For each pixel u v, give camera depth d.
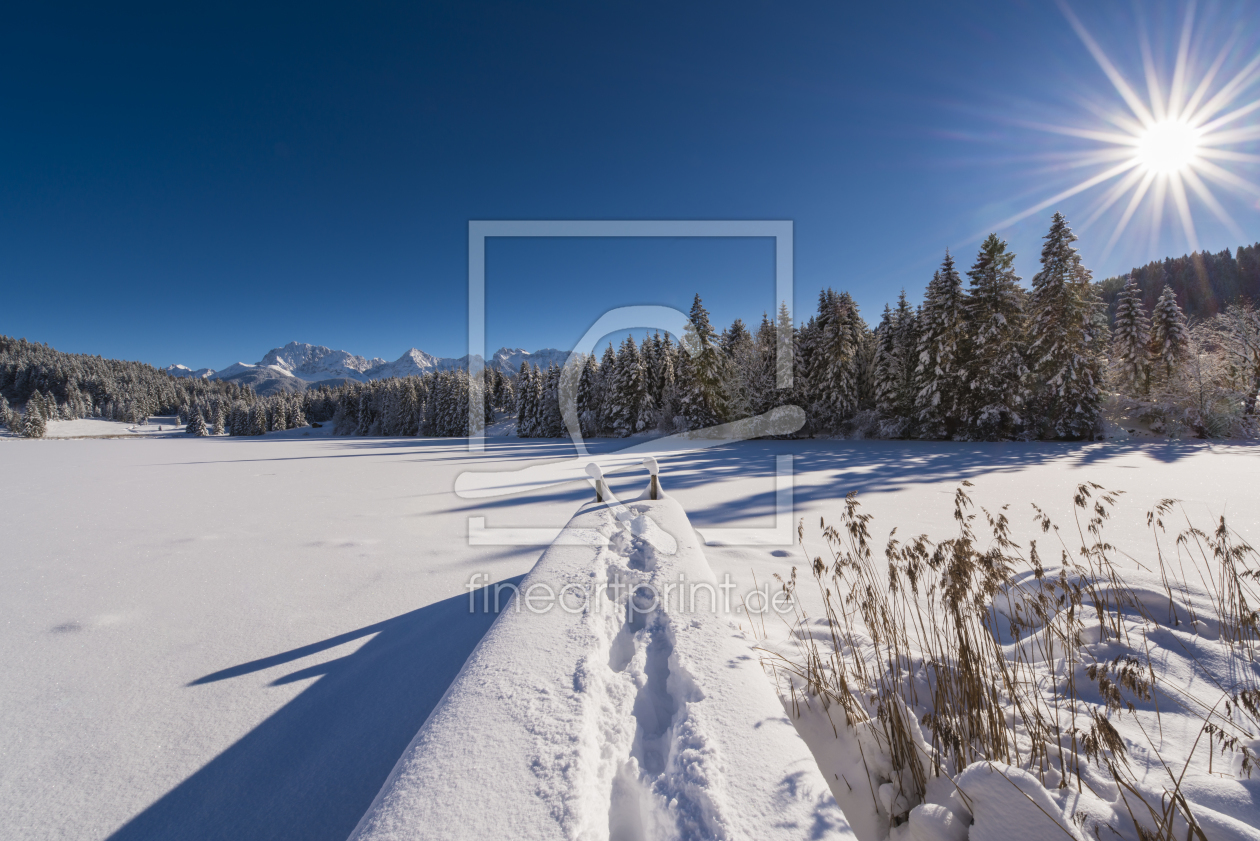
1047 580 2.52
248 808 1.44
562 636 1.83
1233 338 19.12
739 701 1.43
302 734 1.78
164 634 2.63
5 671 2.25
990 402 18.77
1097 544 2.56
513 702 1.41
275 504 6.95
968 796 1.23
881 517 5.43
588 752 1.22
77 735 1.78
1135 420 18.98
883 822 1.40
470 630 2.64
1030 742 1.49
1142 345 21.27
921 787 1.43
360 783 1.53
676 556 2.86
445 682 2.11
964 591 1.69
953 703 1.62
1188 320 22.77
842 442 19.52
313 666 2.28
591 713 1.38
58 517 6.07
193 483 9.45
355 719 1.86
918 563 1.91
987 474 8.95
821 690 1.78
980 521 5.16
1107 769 1.31
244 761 1.64
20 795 1.50
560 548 3.01
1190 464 10.00
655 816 1.08
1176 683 1.70
